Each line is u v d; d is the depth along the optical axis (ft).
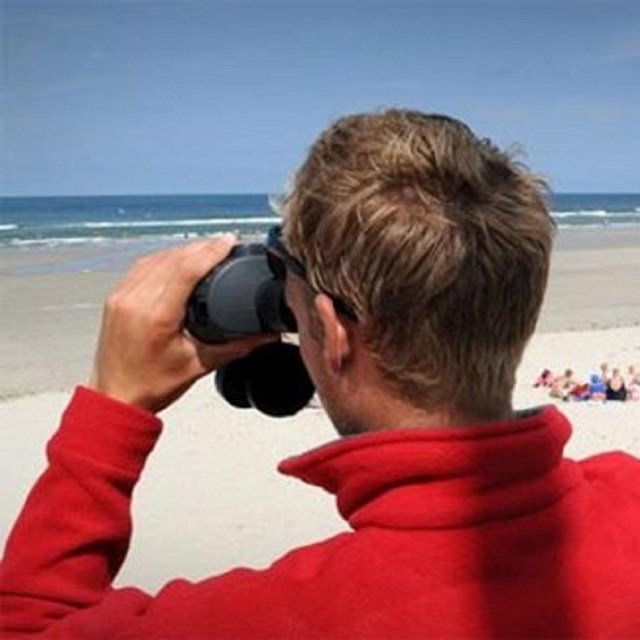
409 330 4.32
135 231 248.73
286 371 5.13
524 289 4.45
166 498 33.12
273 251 4.81
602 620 4.38
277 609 4.27
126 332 4.88
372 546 4.32
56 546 4.66
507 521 4.37
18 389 59.67
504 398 4.55
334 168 4.49
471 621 4.21
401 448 4.25
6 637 4.54
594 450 39.96
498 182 4.52
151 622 4.32
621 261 155.74
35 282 120.26
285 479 35.22
